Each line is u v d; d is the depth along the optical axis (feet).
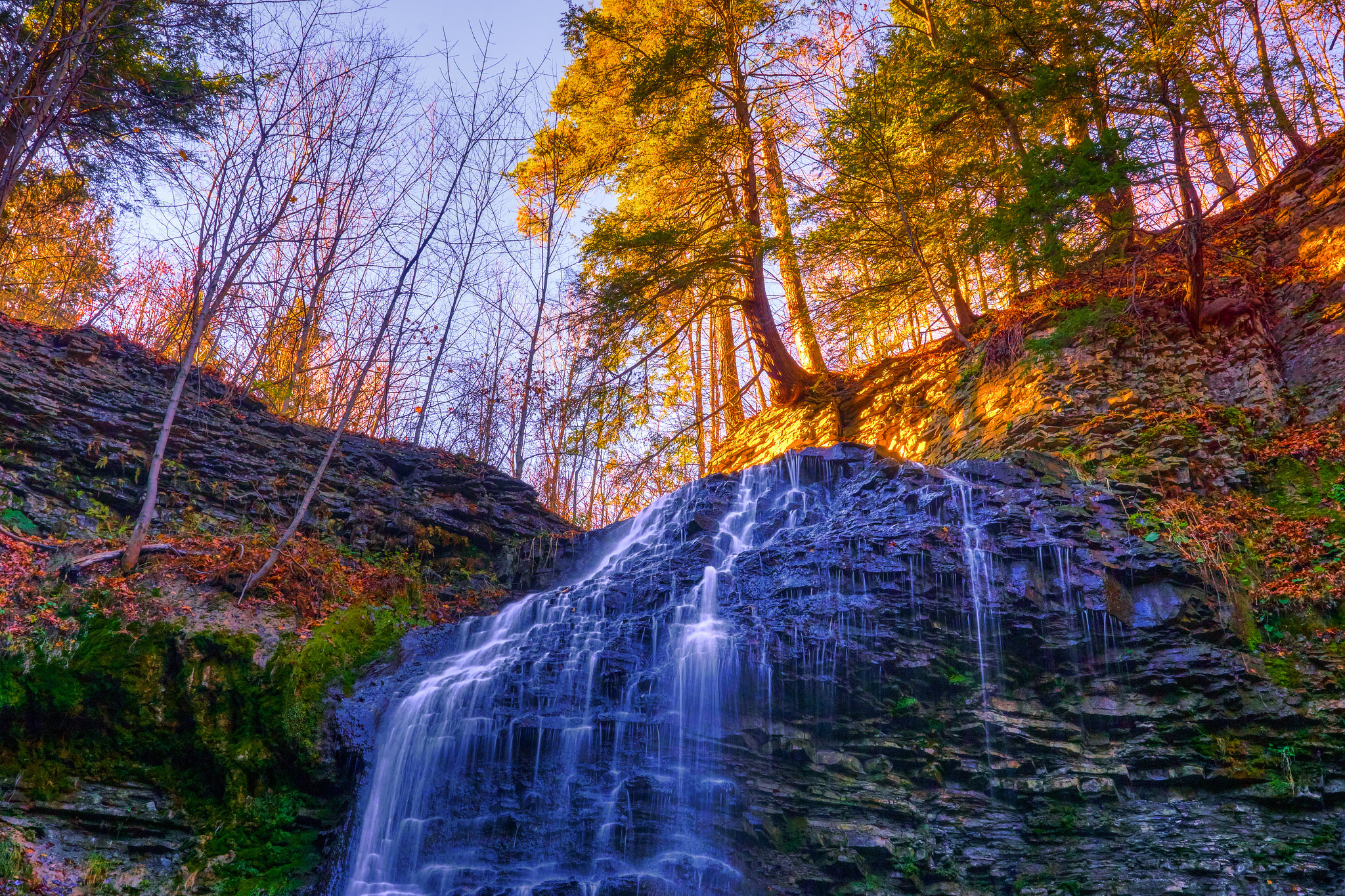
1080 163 35.45
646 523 41.47
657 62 58.49
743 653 27.02
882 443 51.01
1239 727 24.31
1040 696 26.58
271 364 52.60
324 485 42.88
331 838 25.45
